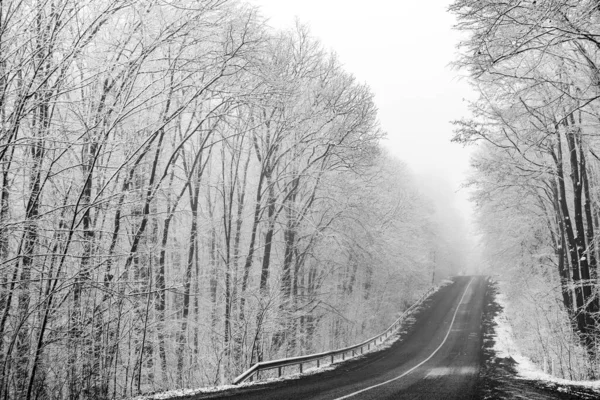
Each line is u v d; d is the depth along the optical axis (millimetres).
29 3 8430
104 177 12164
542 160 16547
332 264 29578
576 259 15922
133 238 14297
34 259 9398
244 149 22047
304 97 21750
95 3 9805
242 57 13875
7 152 8852
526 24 7508
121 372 12703
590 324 14633
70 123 10383
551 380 12773
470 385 12742
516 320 31859
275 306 18875
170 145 17891
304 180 23203
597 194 17438
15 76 7973
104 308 11188
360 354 25516
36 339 9766
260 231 24016
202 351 18359
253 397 10141
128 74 10984
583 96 11109
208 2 11992
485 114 13945
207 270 20578
